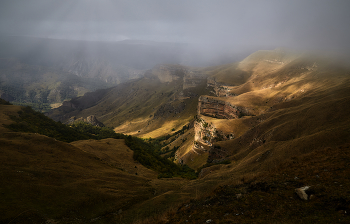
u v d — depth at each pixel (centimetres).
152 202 4147
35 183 3812
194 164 13800
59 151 5516
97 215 3591
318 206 2017
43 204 3391
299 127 8644
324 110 8381
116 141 10806
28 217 2994
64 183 4166
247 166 6169
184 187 5194
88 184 4391
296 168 3238
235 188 3048
